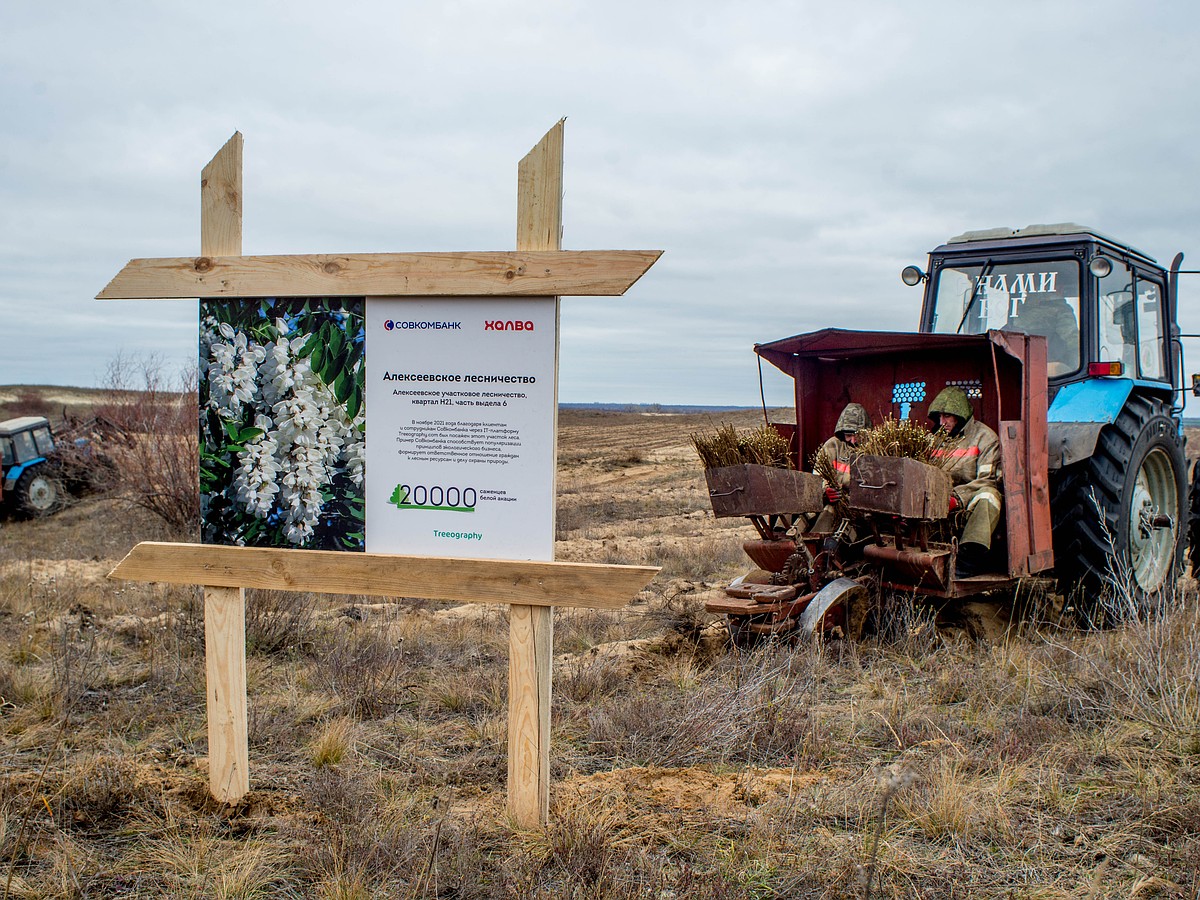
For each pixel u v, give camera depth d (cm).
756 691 521
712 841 373
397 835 365
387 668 609
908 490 598
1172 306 887
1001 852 359
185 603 804
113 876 353
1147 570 777
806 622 623
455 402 386
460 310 384
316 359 402
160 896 339
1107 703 504
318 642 704
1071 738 467
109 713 539
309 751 487
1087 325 740
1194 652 534
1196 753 437
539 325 375
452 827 378
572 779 444
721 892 322
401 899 328
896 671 608
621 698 559
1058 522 728
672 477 2798
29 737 505
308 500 406
